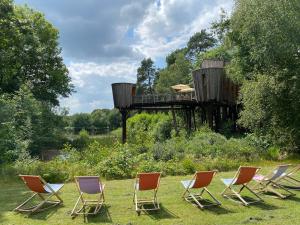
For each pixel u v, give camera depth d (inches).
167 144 775.1
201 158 661.9
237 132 1216.2
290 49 770.2
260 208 361.4
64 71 1809.8
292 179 455.2
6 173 553.0
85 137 1562.5
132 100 1574.8
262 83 799.7
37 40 1620.3
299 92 782.5
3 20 1222.3
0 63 1321.4
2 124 719.1
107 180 528.4
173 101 1483.8
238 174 375.9
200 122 1704.0
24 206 381.4
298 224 308.0
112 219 333.7
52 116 1193.4
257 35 824.3
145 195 417.7
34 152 974.4
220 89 1246.3
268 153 744.3
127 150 602.2
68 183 515.2
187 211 354.3
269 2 779.4
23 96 1015.0
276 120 813.9
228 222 319.0
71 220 332.8
